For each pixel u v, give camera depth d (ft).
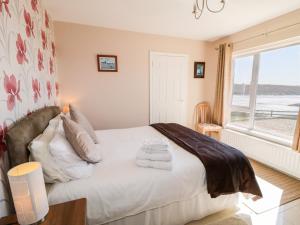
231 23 9.02
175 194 4.52
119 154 5.47
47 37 7.45
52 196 3.60
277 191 6.79
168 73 11.53
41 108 5.98
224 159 5.03
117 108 10.66
